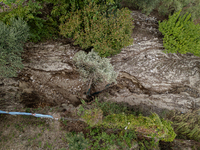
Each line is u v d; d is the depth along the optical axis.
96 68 5.64
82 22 5.16
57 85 6.80
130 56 6.86
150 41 6.75
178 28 5.71
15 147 5.03
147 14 6.39
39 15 5.64
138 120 5.20
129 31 5.46
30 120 5.62
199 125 6.92
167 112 7.22
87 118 5.08
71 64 6.61
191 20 6.06
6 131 5.21
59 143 5.42
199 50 6.02
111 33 4.98
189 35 5.82
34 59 6.29
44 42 6.20
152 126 5.03
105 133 5.57
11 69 5.26
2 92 5.80
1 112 5.18
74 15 4.91
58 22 5.68
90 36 4.95
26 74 6.36
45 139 5.40
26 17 4.80
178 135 6.82
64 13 5.01
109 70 5.62
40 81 6.56
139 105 7.28
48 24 5.50
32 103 6.15
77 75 6.84
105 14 4.87
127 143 5.64
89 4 4.71
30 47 6.11
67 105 6.69
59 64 6.54
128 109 7.03
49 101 6.52
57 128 5.70
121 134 5.80
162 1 5.97
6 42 4.75
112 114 5.61
